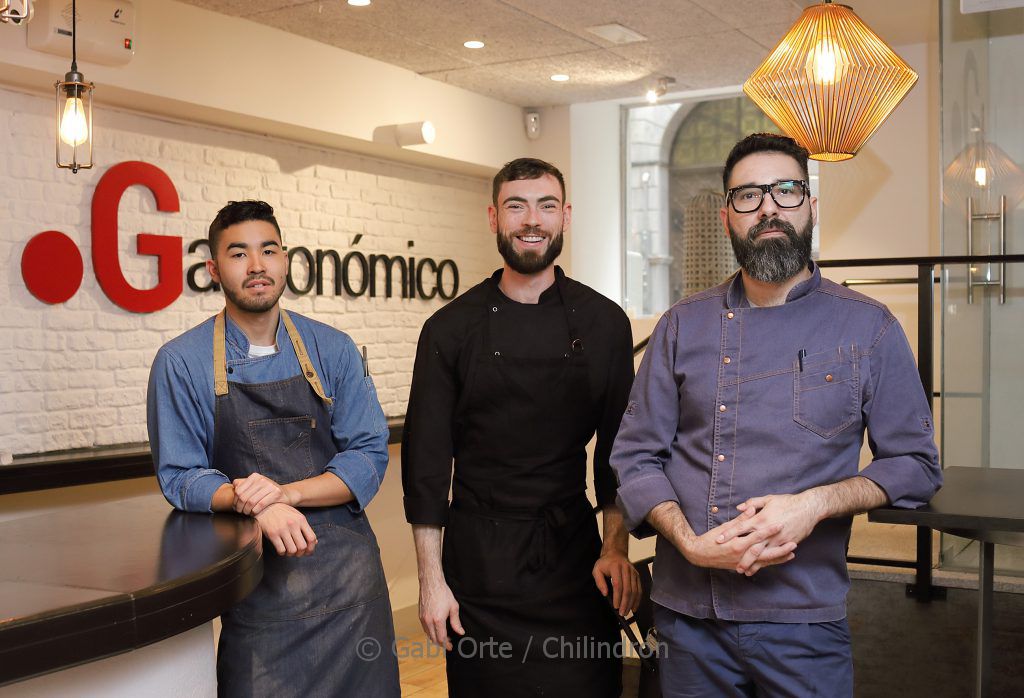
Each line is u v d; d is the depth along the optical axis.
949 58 4.00
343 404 2.38
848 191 5.69
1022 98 3.89
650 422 2.03
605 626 2.42
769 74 3.51
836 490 1.80
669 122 7.38
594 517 2.49
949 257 3.18
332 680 2.24
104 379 4.36
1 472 3.49
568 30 4.95
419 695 4.30
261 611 2.18
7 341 4.03
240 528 1.92
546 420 2.38
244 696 2.16
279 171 5.21
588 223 6.91
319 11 4.54
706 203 7.31
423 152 5.72
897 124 5.58
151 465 4.02
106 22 3.92
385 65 5.46
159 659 1.67
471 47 5.19
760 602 1.88
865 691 3.39
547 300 2.43
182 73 4.34
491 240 6.71
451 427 2.43
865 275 5.64
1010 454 3.83
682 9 4.66
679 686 1.98
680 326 2.03
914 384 1.89
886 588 3.37
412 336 6.05
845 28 3.44
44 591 1.45
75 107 3.03
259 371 2.27
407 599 5.30
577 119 6.72
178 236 4.64
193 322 4.73
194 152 4.77
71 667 1.38
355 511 2.32
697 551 1.83
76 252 4.21
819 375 1.89
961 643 3.27
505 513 2.37
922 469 1.84
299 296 5.32
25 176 4.09
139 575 1.54
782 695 1.88
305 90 4.95
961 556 3.57
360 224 5.71
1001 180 3.92
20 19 2.05
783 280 1.88
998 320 3.84
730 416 1.92
